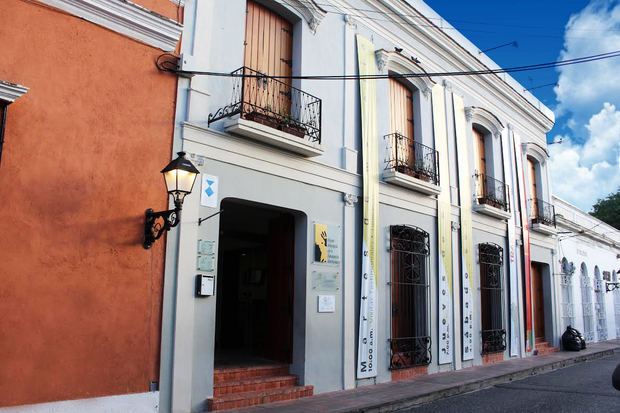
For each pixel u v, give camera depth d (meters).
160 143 6.63
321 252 8.62
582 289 19.92
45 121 5.66
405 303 10.49
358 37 10.20
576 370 12.48
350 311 9.02
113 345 5.89
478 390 9.40
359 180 9.61
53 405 5.36
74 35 6.01
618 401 8.20
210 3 7.54
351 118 9.75
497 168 14.57
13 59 5.52
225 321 11.97
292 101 8.80
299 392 7.79
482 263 12.99
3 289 5.18
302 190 8.48
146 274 6.29
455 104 12.98
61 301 5.55
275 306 8.84
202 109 7.16
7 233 5.27
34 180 5.51
